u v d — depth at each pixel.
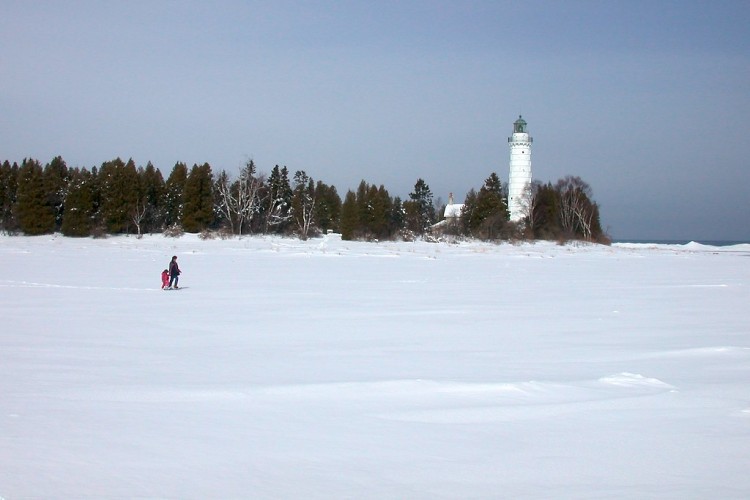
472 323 19.38
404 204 104.12
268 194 95.12
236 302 24.34
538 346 15.51
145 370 12.25
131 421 8.81
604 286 32.47
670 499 6.50
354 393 10.55
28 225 79.81
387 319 20.14
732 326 18.94
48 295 25.42
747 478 7.07
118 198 82.25
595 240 101.38
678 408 9.82
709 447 8.08
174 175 94.62
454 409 9.69
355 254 60.50
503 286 32.06
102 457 7.38
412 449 7.93
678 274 42.25
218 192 90.62
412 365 13.09
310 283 32.84
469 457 7.68
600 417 9.36
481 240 87.94
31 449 7.56
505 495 6.57
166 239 78.88
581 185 103.75
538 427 8.87
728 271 45.81
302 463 7.37
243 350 14.67
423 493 6.59
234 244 72.44
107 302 23.66
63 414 9.05
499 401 10.16
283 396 10.34
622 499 6.48
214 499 6.31
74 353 13.84
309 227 91.69
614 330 18.12
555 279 36.97
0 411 9.11
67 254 54.25
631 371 12.55
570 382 11.48
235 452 7.68
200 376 11.82
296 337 16.62
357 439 8.27
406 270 42.88
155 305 23.06
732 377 11.99
